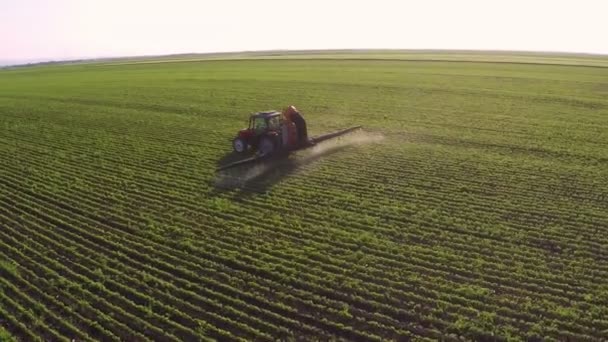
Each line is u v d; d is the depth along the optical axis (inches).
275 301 446.9
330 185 725.9
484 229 567.2
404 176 757.3
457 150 899.4
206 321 421.1
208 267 506.6
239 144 890.7
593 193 672.4
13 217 645.9
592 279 462.3
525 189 692.7
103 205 675.4
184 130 1121.4
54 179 792.3
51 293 465.4
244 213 634.8
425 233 559.5
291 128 837.2
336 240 551.5
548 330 394.0
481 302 430.9
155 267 510.6
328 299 446.0
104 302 446.6
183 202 677.9
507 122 1140.5
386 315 421.7
